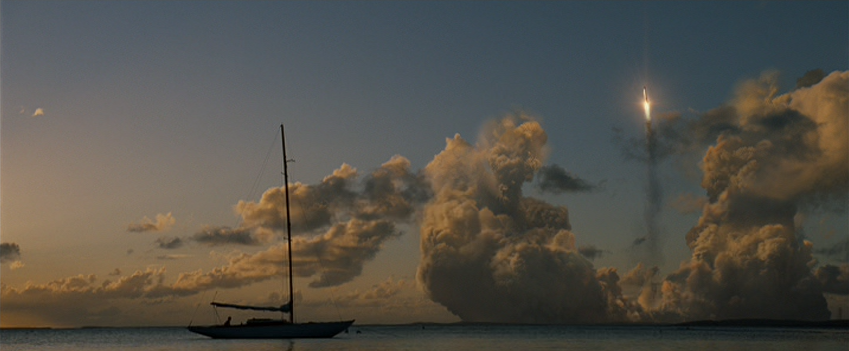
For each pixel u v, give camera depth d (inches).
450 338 6510.8
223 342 4739.2
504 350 4148.6
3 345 5482.3
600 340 5910.4
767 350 4030.5
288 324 4163.4
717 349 4185.5
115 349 4451.3
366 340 5506.9
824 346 4473.4
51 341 6397.6
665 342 5349.4
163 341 5723.4
